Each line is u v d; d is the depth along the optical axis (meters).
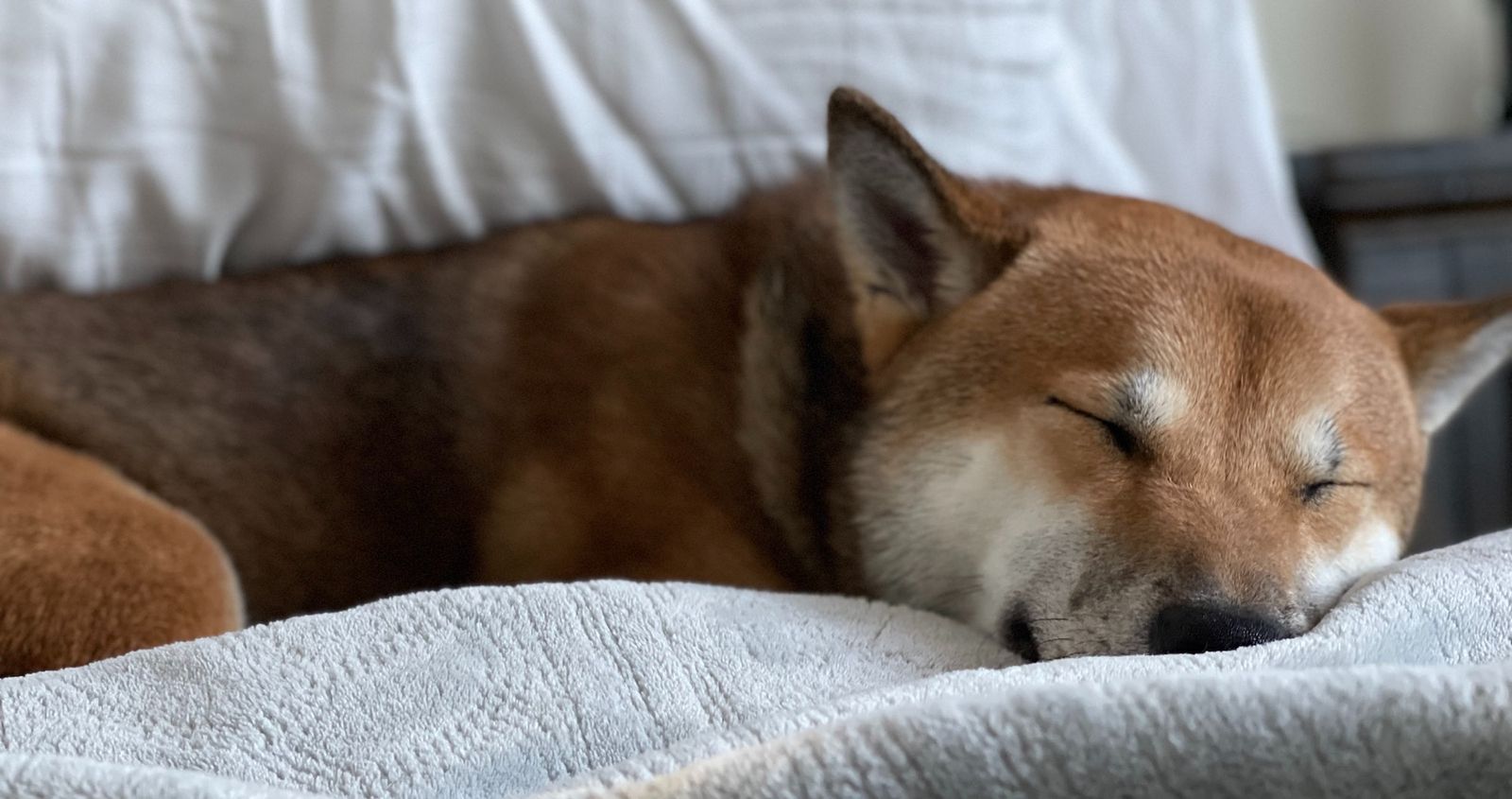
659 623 0.57
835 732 0.51
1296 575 0.59
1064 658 0.58
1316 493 0.61
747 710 0.56
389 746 0.54
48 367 0.69
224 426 0.70
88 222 0.72
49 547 0.63
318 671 0.55
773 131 0.77
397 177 0.74
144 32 0.70
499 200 0.76
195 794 0.51
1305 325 0.62
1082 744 0.51
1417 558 0.59
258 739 0.54
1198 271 0.63
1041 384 0.63
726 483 0.69
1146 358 0.61
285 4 0.71
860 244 0.66
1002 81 0.79
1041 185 0.74
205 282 0.72
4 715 0.54
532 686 0.55
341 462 0.70
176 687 0.55
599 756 0.55
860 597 0.66
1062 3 0.82
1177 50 0.84
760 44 0.76
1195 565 0.59
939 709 0.51
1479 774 0.51
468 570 0.71
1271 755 0.51
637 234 0.74
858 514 0.66
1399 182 0.97
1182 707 0.51
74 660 0.62
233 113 0.72
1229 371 0.61
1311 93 1.21
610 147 0.76
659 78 0.75
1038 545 0.61
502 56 0.74
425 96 0.73
